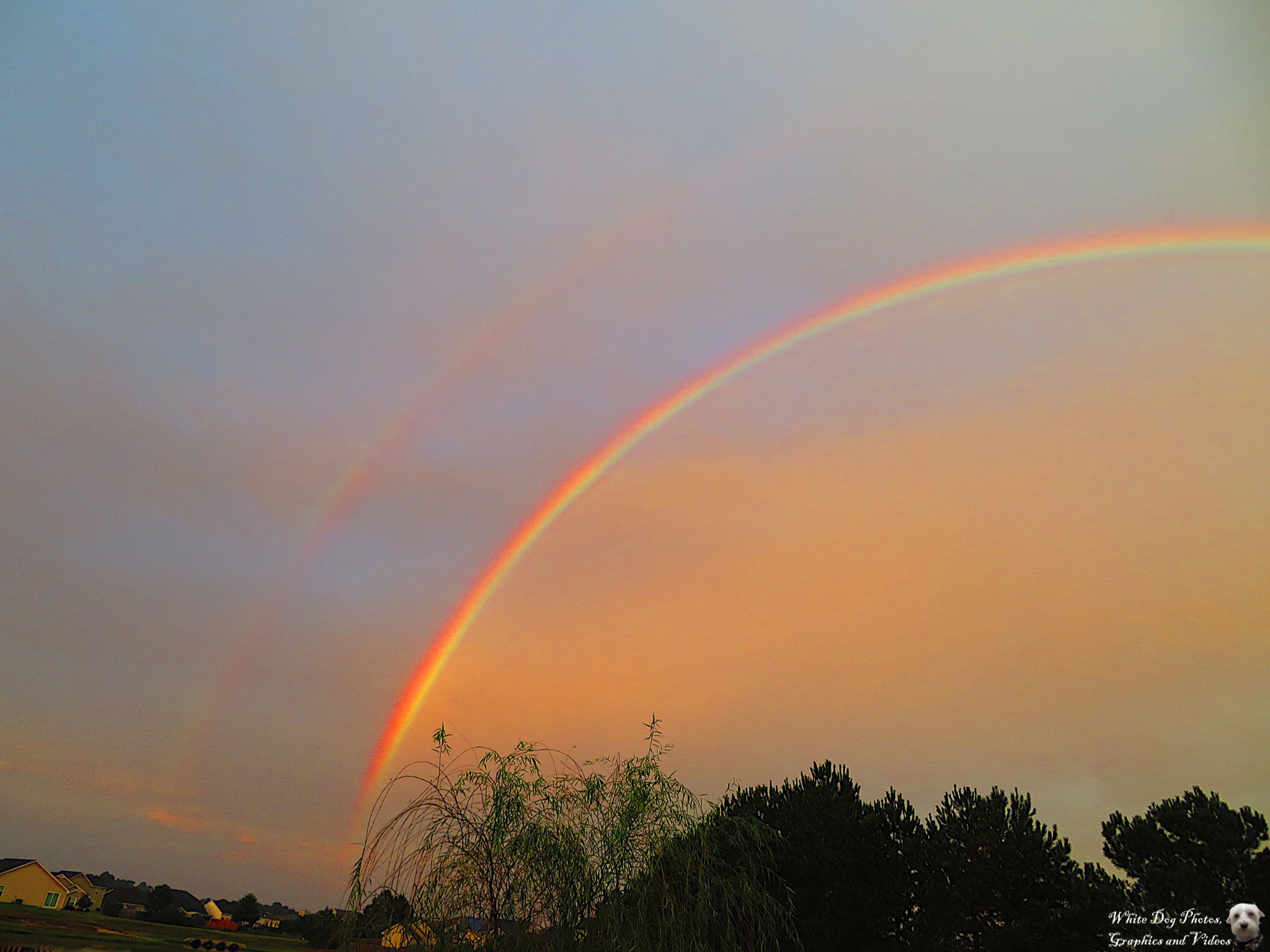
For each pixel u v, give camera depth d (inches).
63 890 2532.0
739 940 456.4
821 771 844.0
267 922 2485.2
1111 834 647.8
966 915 685.9
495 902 420.2
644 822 466.9
